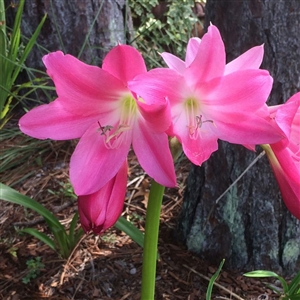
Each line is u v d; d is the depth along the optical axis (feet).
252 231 1.72
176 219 2.02
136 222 1.98
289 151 0.88
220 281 1.72
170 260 1.81
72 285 1.69
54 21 2.70
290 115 0.82
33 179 2.31
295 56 1.49
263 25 1.48
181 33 3.47
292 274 1.74
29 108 2.89
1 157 2.43
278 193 1.65
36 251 1.87
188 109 0.88
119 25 2.84
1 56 2.38
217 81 0.84
